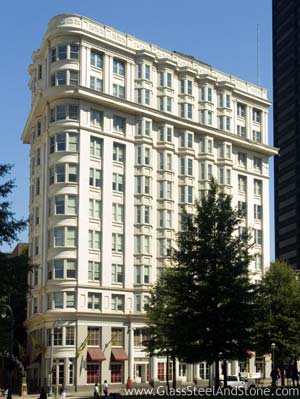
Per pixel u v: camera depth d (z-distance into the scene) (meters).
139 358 85.81
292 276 65.31
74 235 82.88
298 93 168.38
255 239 105.00
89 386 80.00
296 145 167.25
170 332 45.53
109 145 87.75
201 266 44.72
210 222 45.50
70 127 84.50
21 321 98.56
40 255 86.00
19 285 35.19
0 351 42.16
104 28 88.94
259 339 59.75
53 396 69.88
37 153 91.31
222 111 102.44
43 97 85.94
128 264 87.50
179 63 98.56
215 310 43.81
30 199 93.06
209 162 98.94
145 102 92.38
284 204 170.00
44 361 80.94
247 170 105.94
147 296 87.69
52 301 81.75
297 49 170.50
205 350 44.09
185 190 95.19
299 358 70.69
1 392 69.56
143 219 89.69
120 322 85.06
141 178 90.38
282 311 62.56
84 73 85.94
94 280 83.75
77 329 80.75
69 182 83.50
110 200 86.75
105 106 87.94
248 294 44.47
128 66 91.38
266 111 110.62
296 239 163.38
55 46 86.62
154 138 93.38
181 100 97.25
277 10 181.50
